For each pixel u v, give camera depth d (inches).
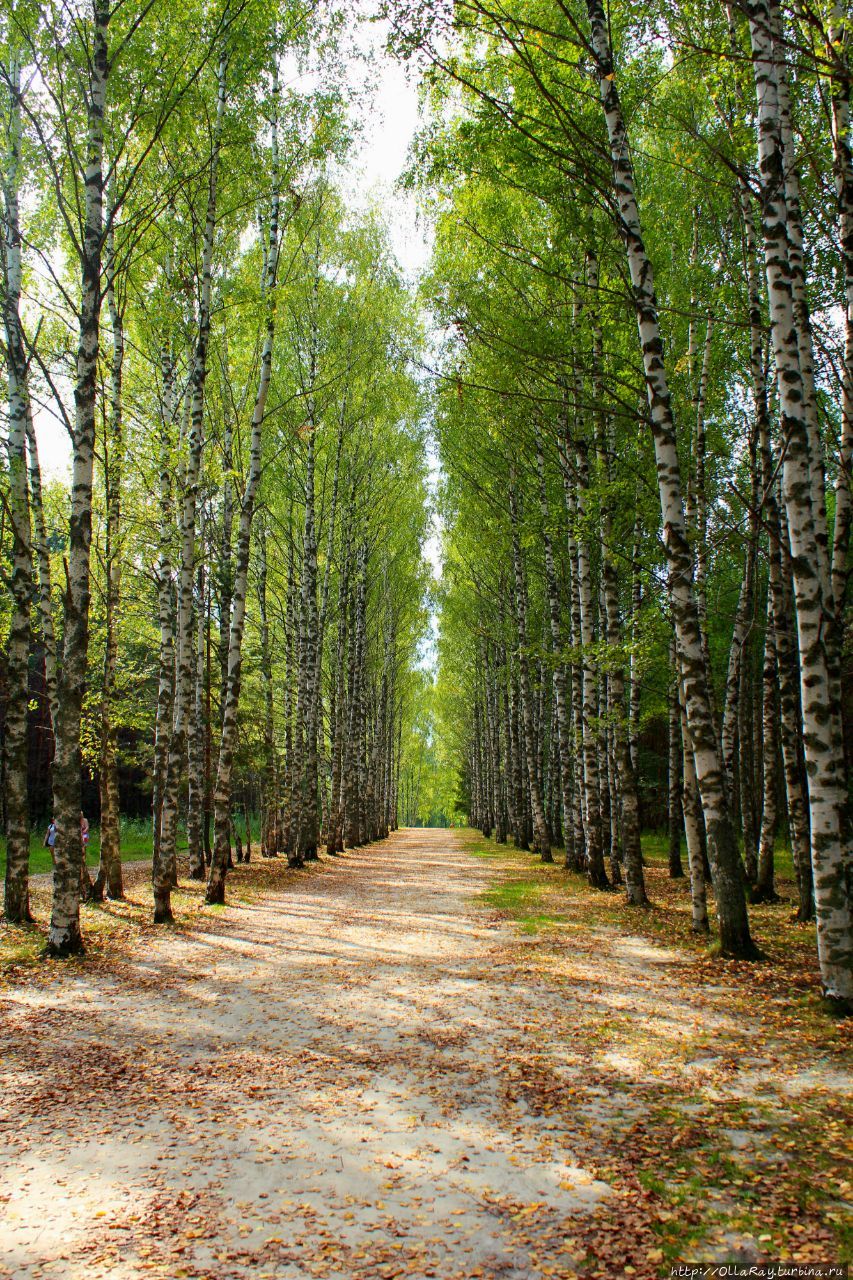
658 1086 224.7
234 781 1148.5
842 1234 146.3
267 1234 151.4
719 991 322.0
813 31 304.0
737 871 382.9
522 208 573.0
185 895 660.7
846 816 305.1
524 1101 216.7
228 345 729.6
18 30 417.4
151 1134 199.2
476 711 1913.1
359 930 499.5
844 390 368.2
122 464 595.2
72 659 417.4
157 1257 143.4
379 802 1893.5
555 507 713.0
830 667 335.0
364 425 1098.7
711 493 670.5
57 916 410.9
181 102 492.1
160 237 584.1
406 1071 242.7
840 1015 277.1
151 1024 296.8
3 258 510.0
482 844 1519.4
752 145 413.1
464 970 380.2
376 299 981.2
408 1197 165.5
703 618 601.3
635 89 441.4
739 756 742.5
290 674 1085.1
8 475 521.7
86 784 1539.1
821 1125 193.2
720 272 588.7
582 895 641.0
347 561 1164.5
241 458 806.5
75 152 428.1
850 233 351.3
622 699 572.7
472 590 1469.0
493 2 397.4
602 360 548.7
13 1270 138.9
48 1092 228.7
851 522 364.8
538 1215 157.6
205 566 767.7
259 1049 266.7
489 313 557.3
